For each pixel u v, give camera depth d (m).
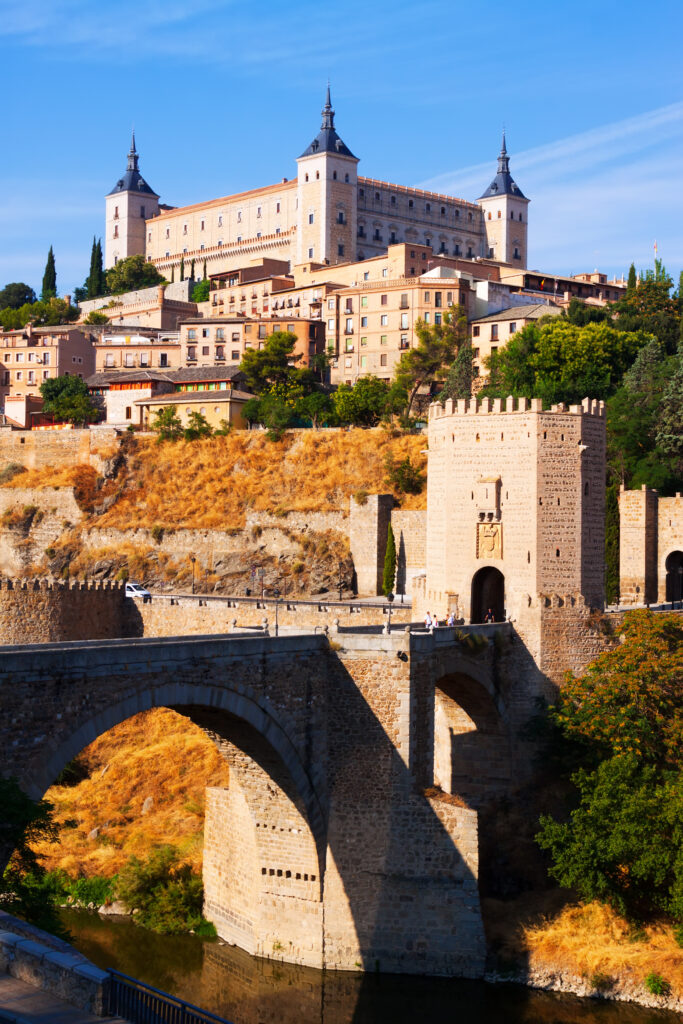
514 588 97.56
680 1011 71.94
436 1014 71.31
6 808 51.44
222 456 191.75
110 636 144.12
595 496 100.25
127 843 93.25
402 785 76.38
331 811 76.94
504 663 93.25
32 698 55.09
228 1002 72.00
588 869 79.19
